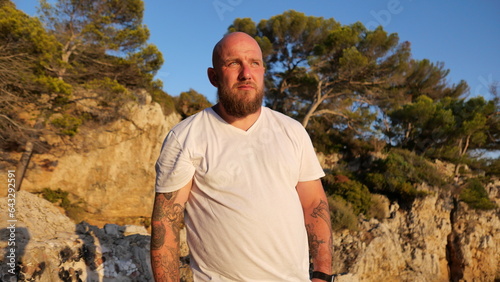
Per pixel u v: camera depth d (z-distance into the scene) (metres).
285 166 1.50
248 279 1.43
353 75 23.02
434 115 23.58
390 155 19.61
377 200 16.97
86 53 16.47
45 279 2.60
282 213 1.46
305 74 25.22
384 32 22.77
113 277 3.07
